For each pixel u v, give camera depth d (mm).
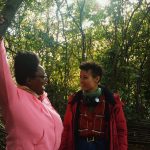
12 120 2844
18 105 2850
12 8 3721
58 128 3107
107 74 10672
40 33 11570
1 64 2775
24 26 11625
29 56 3035
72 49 12211
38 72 3041
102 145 4750
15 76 3055
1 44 2787
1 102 2842
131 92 11000
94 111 4797
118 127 4828
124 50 11141
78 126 4812
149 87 11273
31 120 2873
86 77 4793
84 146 4750
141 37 11555
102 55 11648
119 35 11617
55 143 3064
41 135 2895
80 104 4855
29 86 3051
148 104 11180
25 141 2844
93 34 12352
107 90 4883
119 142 4809
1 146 6527
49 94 10609
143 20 11688
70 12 11867
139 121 8453
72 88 11953
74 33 12312
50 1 11922
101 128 4770
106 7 11844
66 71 11578
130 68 10328
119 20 11594
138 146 8234
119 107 4840
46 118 2988
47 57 11461
